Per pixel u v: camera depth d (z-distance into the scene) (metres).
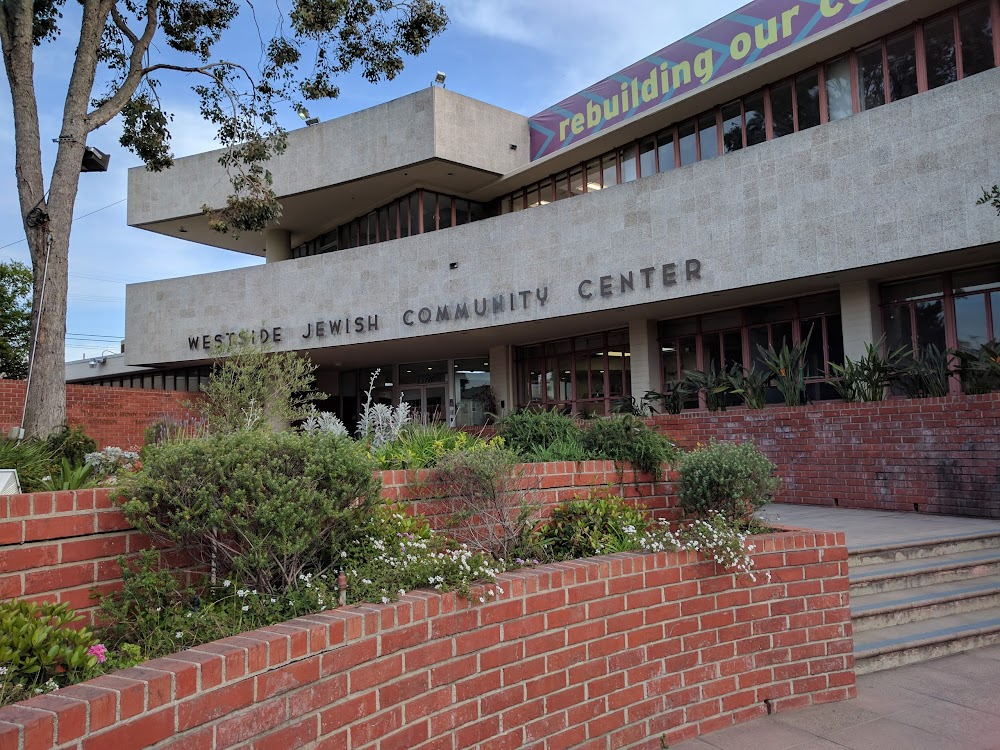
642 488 5.76
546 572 3.98
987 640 5.99
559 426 6.33
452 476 4.80
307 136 21.78
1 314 25.47
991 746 4.12
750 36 15.96
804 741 4.27
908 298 14.08
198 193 23.56
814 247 13.23
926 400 10.10
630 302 15.76
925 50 13.53
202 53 13.07
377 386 26.52
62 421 8.98
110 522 3.31
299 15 11.81
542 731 3.76
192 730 2.38
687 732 4.36
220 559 3.62
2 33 9.34
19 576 3.00
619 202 16.05
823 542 5.11
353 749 2.95
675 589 4.47
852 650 5.04
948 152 11.71
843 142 12.93
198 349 22.36
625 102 18.88
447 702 3.38
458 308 18.48
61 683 2.63
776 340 16.19
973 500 9.50
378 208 23.30
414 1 12.69
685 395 14.98
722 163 14.52
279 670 2.70
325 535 3.78
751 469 5.14
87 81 9.91
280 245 26.05
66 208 9.44
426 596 3.43
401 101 20.17
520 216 17.62
